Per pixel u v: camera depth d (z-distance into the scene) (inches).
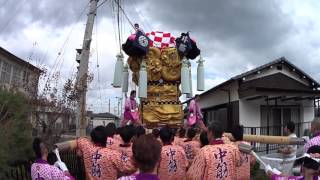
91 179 235.9
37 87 510.6
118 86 450.6
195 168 219.9
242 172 247.8
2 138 318.3
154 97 440.5
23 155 341.1
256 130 803.4
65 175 227.0
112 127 298.8
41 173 222.1
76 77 544.7
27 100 436.1
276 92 757.3
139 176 138.3
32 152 345.7
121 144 268.2
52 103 508.7
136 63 444.5
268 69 836.6
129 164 227.3
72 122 547.5
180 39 439.8
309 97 780.0
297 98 792.9
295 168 235.1
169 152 277.7
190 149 335.0
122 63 455.8
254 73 818.8
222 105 924.6
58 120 517.3
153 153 137.8
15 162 325.4
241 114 816.3
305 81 847.7
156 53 438.3
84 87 534.3
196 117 445.7
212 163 216.8
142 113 437.7
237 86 835.4
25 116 389.7
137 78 444.5
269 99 797.2
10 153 325.1
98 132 240.4
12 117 362.0
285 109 831.1
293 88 792.9
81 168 351.9
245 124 813.9
